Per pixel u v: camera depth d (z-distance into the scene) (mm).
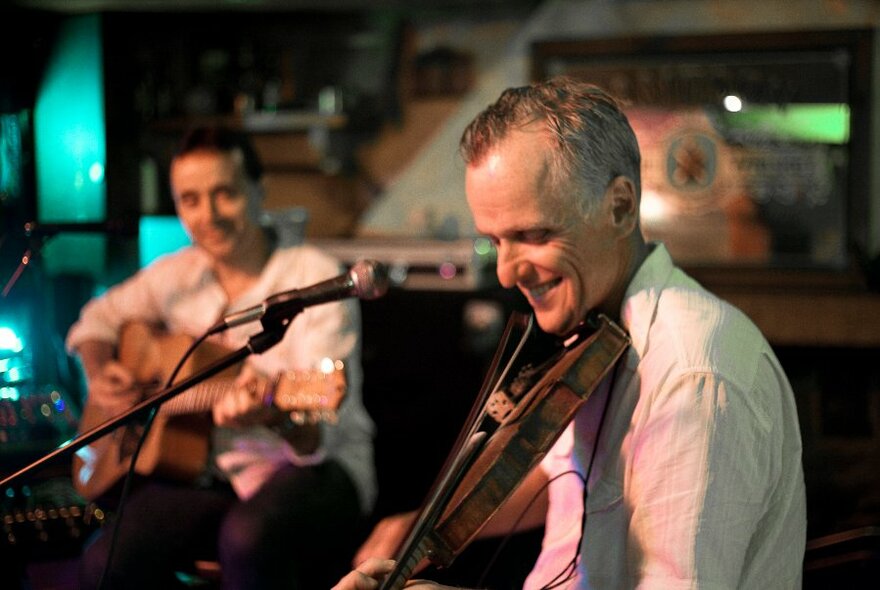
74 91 3842
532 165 1332
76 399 3627
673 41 4527
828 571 2783
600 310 1462
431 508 1348
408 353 4684
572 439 1505
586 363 1362
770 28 4504
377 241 4809
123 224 2812
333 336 2449
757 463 1298
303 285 2551
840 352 4227
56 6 4047
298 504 2301
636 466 1327
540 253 1365
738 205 4535
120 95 4156
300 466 2404
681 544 1253
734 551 1272
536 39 4762
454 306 4648
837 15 4438
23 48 3557
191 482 2445
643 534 1288
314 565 2588
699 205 4570
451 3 4852
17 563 2633
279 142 5309
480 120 1386
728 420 1278
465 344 4625
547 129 1338
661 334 1353
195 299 2650
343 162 5211
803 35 4406
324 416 2129
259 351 1605
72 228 2742
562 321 1418
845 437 3973
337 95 5047
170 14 4984
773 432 1341
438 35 5043
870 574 2754
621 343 1369
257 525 2248
